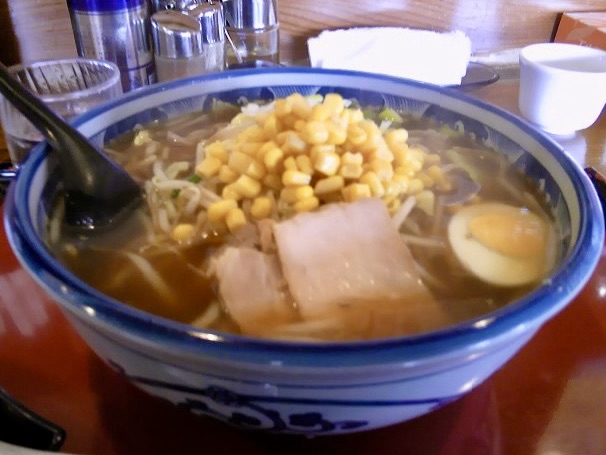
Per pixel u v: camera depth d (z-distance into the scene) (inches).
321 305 7.8
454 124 12.4
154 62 17.4
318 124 9.8
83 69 15.8
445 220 10.2
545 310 6.2
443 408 8.3
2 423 7.3
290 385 5.9
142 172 11.5
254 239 9.3
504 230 9.6
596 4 20.4
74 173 9.5
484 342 5.8
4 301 10.1
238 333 7.8
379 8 19.4
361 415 6.6
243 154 10.4
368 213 9.0
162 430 8.0
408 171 10.8
